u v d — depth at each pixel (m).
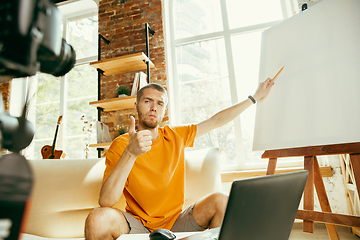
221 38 2.84
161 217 1.15
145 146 0.97
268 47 1.68
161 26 2.85
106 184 1.00
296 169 2.11
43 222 1.41
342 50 1.28
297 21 1.56
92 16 3.45
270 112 1.51
